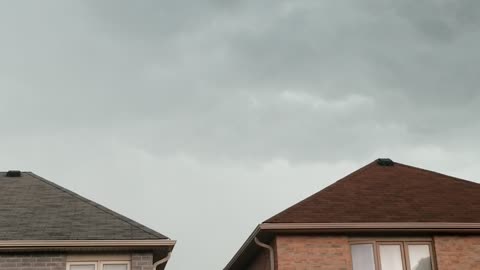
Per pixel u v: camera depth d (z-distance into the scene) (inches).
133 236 644.7
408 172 828.0
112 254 643.5
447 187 790.5
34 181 788.6
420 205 729.0
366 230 666.2
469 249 684.7
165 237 649.6
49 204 715.4
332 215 684.1
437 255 675.4
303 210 692.7
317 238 664.4
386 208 713.0
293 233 660.1
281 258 650.8
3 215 677.3
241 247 749.3
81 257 637.3
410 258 676.1
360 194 748.6
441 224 677.3
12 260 617.3
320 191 753.0
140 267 636.7
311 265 652.7
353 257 668.1
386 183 789.2
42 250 625.0
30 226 653.9
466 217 701.3
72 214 690.8
